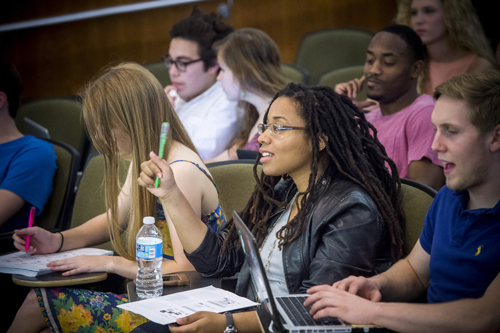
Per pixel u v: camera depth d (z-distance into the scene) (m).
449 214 2.10
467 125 1.88
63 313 2.53
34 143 3.91
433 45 4.69
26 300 2.61
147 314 2.03
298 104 2.38
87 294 2.58
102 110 2.72
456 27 4.59
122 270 2.64
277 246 2.41
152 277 2.48
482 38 4.68
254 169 2.66
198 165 2.79
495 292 1.80
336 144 2.38
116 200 2.89
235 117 4.79
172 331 2.01
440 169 3.52
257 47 4.40
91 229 3.15
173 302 2.16
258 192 2.64
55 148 4.03
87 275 2.59
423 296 2.28
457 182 1.94
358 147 2.41
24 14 8.15
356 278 2.06
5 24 8.14
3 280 3.30
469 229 1.98
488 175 1.91
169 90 5.23
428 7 4.59
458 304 1.83
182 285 2.44
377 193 2.36
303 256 2.28
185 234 2.51
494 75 1.89
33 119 5.48
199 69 4.86
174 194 2.44
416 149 3.58
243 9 7.95
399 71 3.76
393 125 3.77
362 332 1.82
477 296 1.93
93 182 3.70
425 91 4.77
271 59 4.46
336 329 1.80
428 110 3.63
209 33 4.87
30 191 3.75
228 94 4.57
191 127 4.85
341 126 2.40
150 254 2.36
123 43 8.15
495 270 1.90
